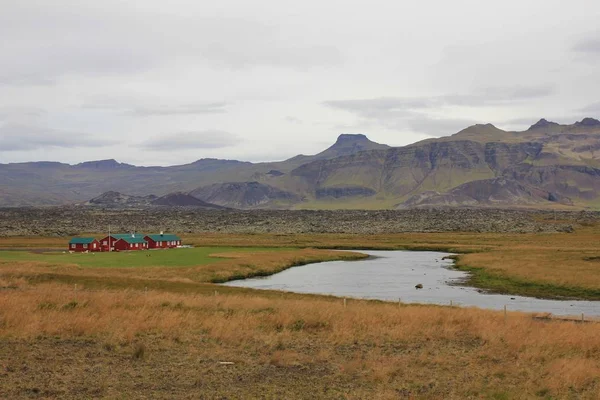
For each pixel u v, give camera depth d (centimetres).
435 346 3312
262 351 3067
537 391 2430
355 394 2320
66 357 2756
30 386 2256
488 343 3391
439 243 16462
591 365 2841
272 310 4269
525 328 3734
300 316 3962
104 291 5159
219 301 4622
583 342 3350
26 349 2864
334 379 2548
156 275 8050
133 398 2170
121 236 13500
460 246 15212
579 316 5309
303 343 3306
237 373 2609
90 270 8144
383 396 2295
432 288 7756
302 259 11781
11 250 12962
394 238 18738
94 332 3312
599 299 6738
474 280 8612
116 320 3609
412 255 13588
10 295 4369
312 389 2380
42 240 17038
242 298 4956
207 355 2919
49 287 5619
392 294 7162
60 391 2214
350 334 3509
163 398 2189
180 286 6284
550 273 8450
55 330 3259
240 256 11050
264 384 2441
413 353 3117
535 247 13488
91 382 2362
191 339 3275
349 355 3034
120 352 2920
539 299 6769
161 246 14275
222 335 3366
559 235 19312
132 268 8512
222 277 8581
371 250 15212
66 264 8638
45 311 3791
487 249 13988
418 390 2412
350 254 13162
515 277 8469
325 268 10569
